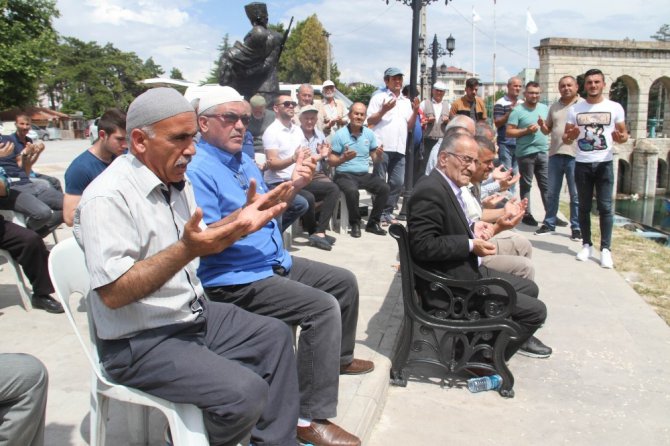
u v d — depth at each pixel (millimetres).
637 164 37094
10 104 27266
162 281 1915
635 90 36219
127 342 2064
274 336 2344
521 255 4594
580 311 4820
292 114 6332
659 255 6836
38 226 5465
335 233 7484
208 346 2309
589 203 6266
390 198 7996
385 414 3166
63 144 38719
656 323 4562
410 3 7973
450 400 3340
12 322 4164
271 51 8500
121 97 77562
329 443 2602
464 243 3252
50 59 29156
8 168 6195
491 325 3279
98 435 2209
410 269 3363
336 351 2668
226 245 1935
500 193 5273
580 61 33250
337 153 7160
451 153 3406
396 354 3518
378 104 7902
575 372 3740
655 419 3174
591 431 3041
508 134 8031
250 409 1980
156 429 2662
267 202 2133
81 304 4598
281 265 3002
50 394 3055
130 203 2023
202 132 2934
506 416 3172
